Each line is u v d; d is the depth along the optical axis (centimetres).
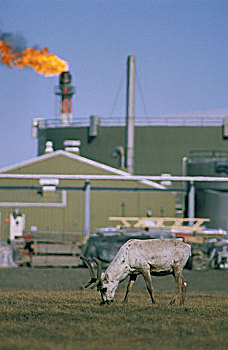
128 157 18600
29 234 10294
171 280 8706
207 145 18700
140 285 7869
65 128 19812
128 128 18712
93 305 3891
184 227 10356
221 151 18288
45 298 4606
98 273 3816
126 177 12750
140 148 18838
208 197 14425
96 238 9250
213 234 10312
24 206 12825
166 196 13088
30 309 3666
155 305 3872
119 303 4066
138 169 18788
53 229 12788
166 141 18750
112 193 12988
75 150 13600
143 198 13050
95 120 19138
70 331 2817
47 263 10025
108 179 12888
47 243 10200
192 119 19600
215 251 9994
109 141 19088
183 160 16088
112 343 2527
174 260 3916
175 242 3953
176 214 13412
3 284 7556
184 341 2589
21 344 2450
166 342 2562
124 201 12988
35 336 2692
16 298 4600
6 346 2412
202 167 15588
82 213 12838
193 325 3064
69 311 3562
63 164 13225
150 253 3875
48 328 2912
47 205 12812
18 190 12925
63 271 9419
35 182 12975
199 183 14588
